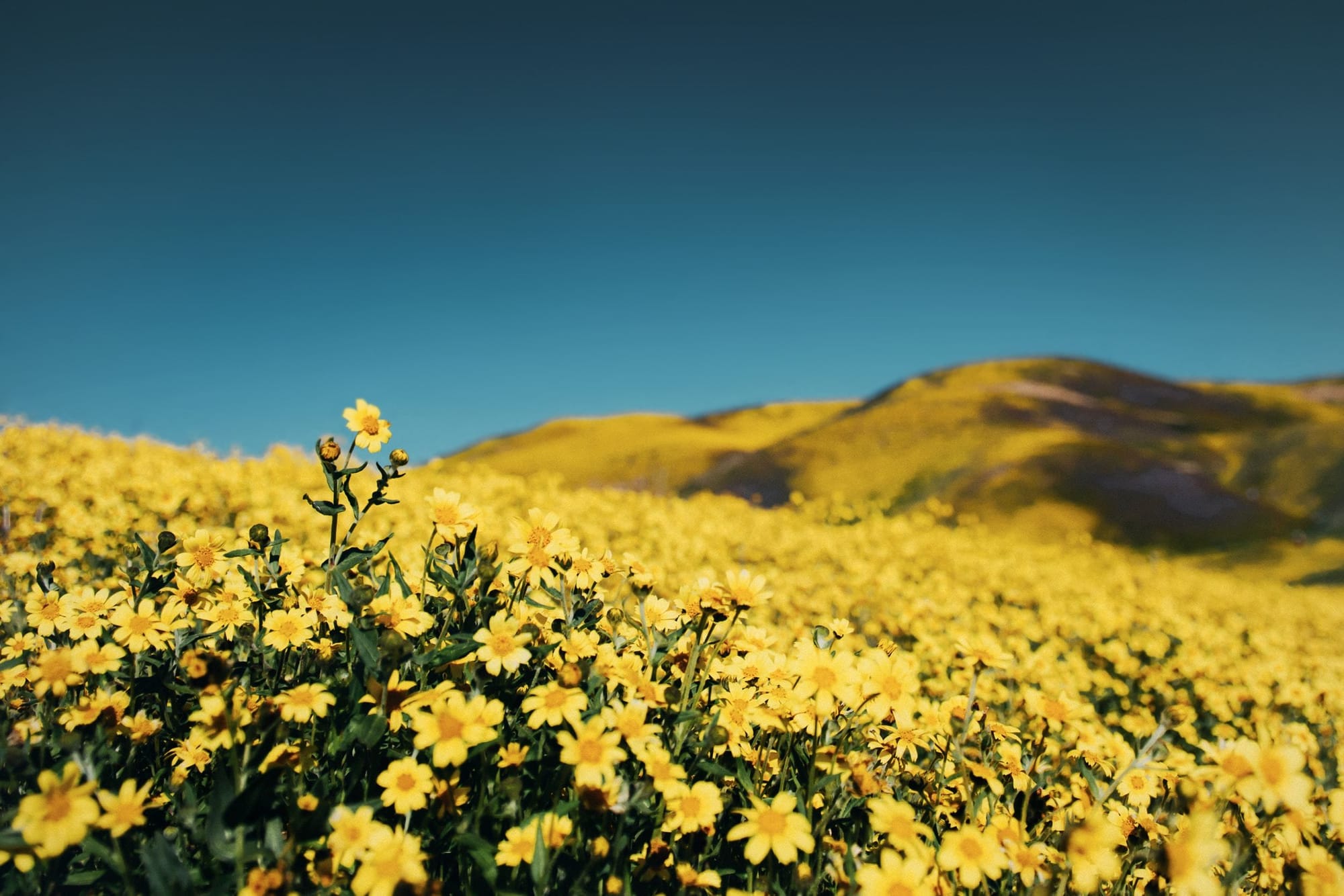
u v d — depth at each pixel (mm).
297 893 1911
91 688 2932
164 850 1938
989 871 2227
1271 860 2547
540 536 3145
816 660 2697
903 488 49062
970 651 2965
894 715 2852
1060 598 12102
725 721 2758
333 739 2504
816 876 2342
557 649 2789
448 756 2209
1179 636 9812
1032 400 69875
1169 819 2938
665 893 2395
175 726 2830
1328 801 3395
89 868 2248
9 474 7109
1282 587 24953
